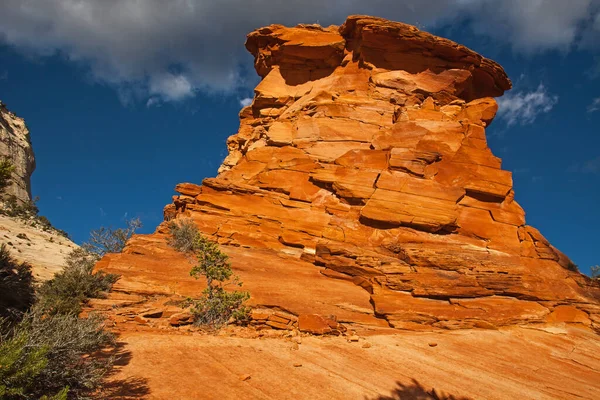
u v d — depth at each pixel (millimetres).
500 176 20188
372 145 22281
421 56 25969
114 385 7000
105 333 9133
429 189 19516
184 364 8352
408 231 18500
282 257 17984
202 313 11922
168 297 13031
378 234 18453
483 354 11844
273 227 19203
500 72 27234
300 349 10234
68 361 6402
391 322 13539
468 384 9398
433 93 25422
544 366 11625
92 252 18688
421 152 20609
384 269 15953
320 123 23328
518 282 15758
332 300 14320
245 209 19594
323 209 19953
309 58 28016
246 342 10281
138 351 8797
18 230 39531
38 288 12094
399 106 24609
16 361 5238
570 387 10195
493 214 19406
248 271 15766
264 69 30266
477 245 18328
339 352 10367
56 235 48250
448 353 11492
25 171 68062
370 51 26156
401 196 19281
